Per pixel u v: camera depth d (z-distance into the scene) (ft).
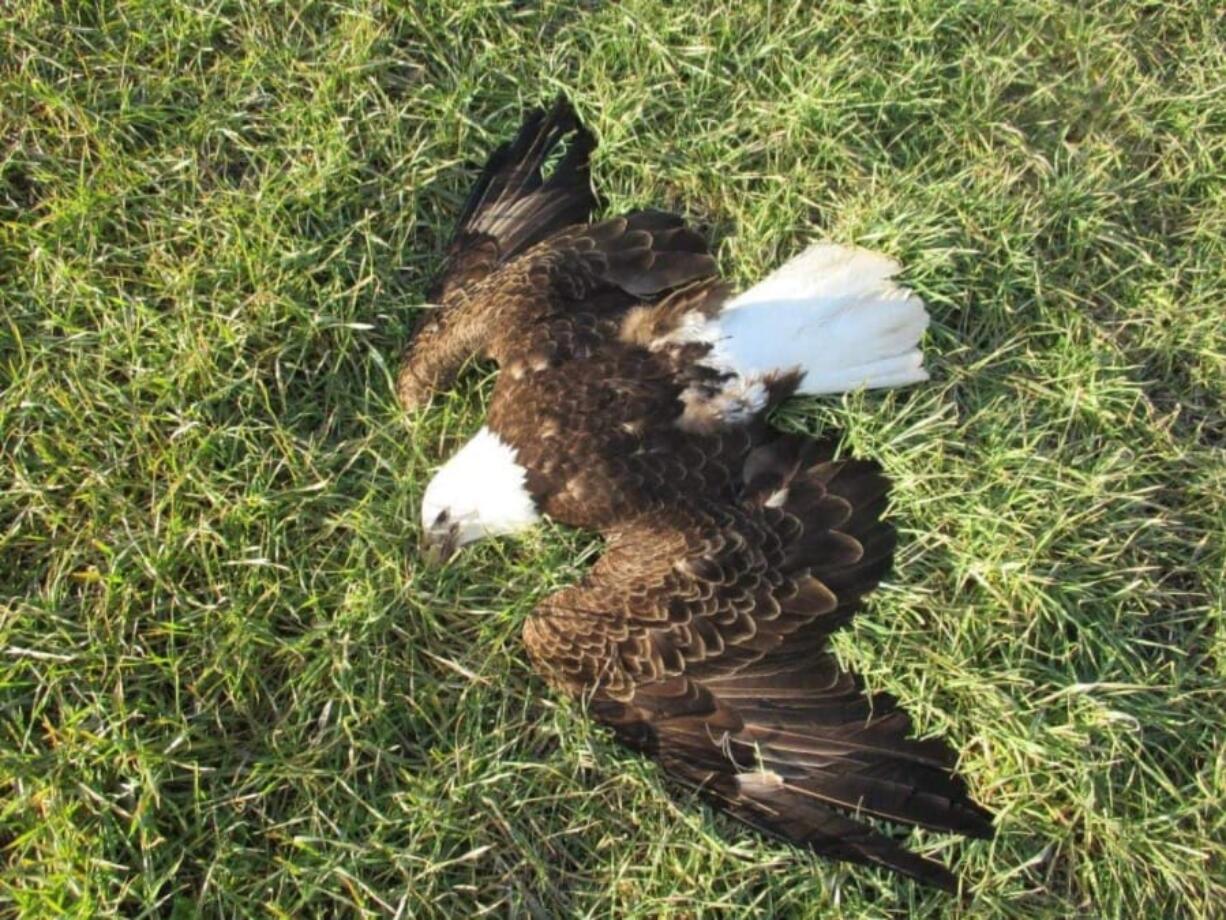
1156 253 8.25
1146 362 8.07
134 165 7.88
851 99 8.21
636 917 7.18
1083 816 7.34
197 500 7.45
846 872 7.25
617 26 8.32
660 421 7.17
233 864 6.95
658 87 8.25
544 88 8.27
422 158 8.08
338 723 7.20
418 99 8.18
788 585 6.96
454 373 7.48
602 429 7.14
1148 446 7.88
